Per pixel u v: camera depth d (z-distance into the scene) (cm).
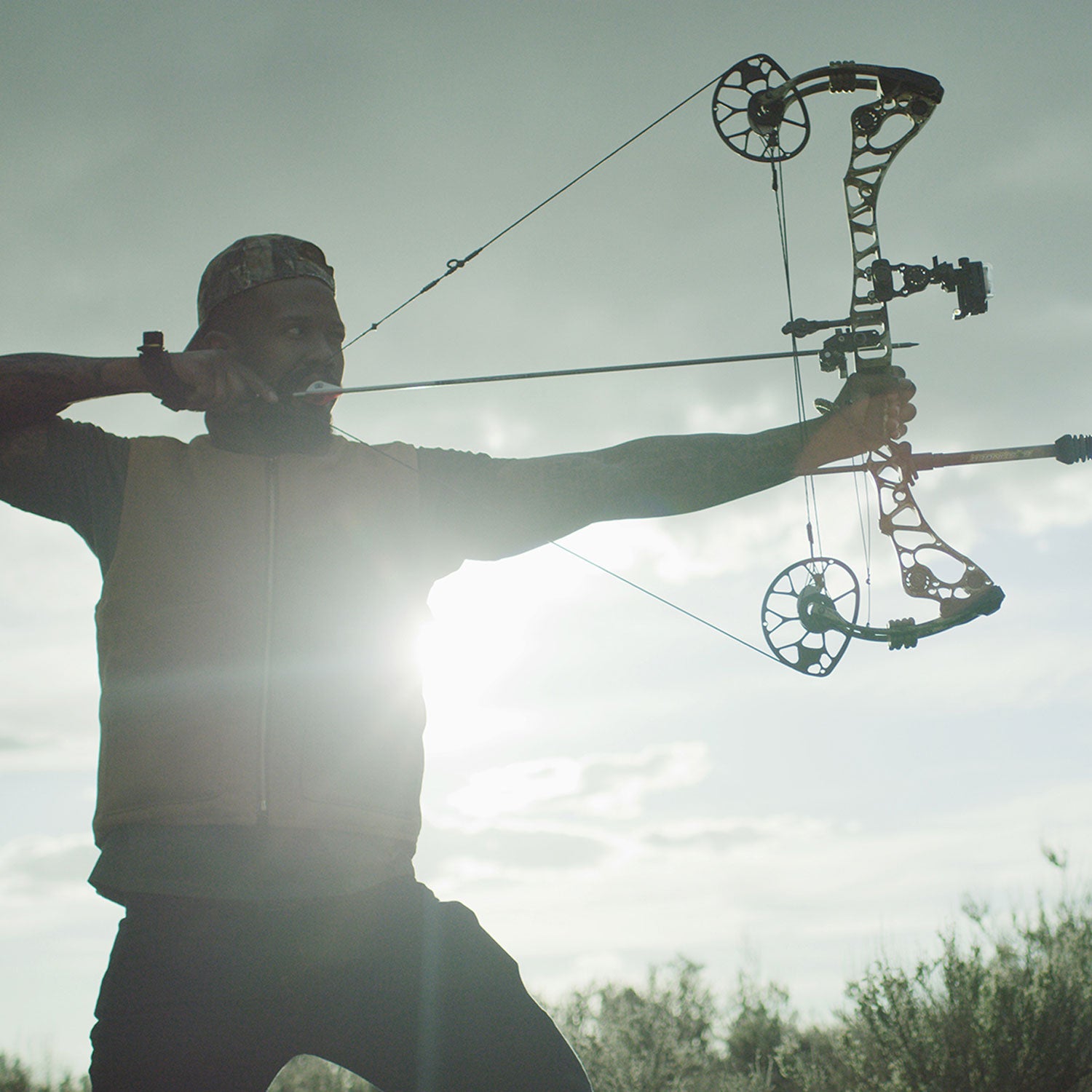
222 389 271
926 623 311
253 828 242
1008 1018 939
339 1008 246
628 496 290
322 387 279
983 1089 929
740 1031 1170
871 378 293
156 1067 233
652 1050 1087
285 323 285
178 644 253
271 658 254
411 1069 247
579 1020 1127
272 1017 242
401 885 255
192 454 272
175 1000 236
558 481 289
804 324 311
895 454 313
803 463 295
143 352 263
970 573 311
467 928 257
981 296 309
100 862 244
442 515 288
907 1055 954
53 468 267
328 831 246
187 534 262
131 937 239
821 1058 1041
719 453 293
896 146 328
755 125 367
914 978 989
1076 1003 950
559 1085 246
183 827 241
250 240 293
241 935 238
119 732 249
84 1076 1084
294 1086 1027
